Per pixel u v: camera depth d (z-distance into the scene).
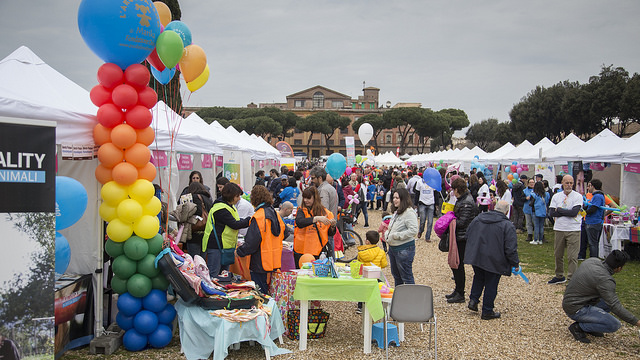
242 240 6.99
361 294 4.79
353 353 4.81
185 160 8.82
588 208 8.97
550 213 7.90
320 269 5.03
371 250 5.52
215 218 5.76
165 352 4.62
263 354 4.73
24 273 3.50
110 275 5.30
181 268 4.64
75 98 5.06
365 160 31.36
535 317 6.13
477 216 6.19
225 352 4.36
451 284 7.95
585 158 13.00
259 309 4.76
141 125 4.49
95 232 5.04
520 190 14.12
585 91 36.12
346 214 10.63
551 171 15.55
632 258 10.00
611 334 5.49
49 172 3.61
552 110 41.88
